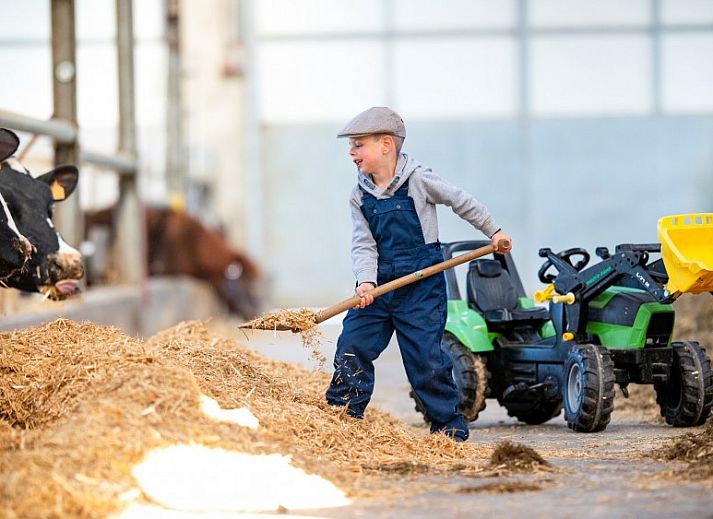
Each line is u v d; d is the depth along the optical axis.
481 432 14.36
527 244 45.31
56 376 11.20
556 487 9.48
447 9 45.06
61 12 25.00
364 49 45.34
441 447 11.36
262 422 10.32
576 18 44.72
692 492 9.09
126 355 11.18
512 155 45.16
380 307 11.96
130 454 8.98
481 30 45.03
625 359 14.29
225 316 41.25
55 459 8.78
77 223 24.83
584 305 14.58
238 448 9.47
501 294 16.00
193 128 46.50
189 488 8.79
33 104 46.69
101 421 9.31
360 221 12.05
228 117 46.28
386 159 11.95
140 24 47.78
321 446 10.52
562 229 45.22
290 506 8.70
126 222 31.41
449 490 9.36
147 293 32.25
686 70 44.53
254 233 46.12
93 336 12.59
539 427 14.94
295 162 45.91
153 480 8.80
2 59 46.66
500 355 15.53
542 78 44.94
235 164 46.25
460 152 45.16
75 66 25.17
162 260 40.66
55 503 8.15
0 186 17.11
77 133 24.92
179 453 9.18
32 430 10.55
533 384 15.18
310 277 46.12
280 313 11.62
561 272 14.86
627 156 44.94
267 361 14.84
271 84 45.84
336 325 35.12
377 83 45.38
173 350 12.36
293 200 46.03
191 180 46.03
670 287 13.35
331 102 45.66
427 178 11.94
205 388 10.62
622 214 45.06
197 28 46.66
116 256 31.52
